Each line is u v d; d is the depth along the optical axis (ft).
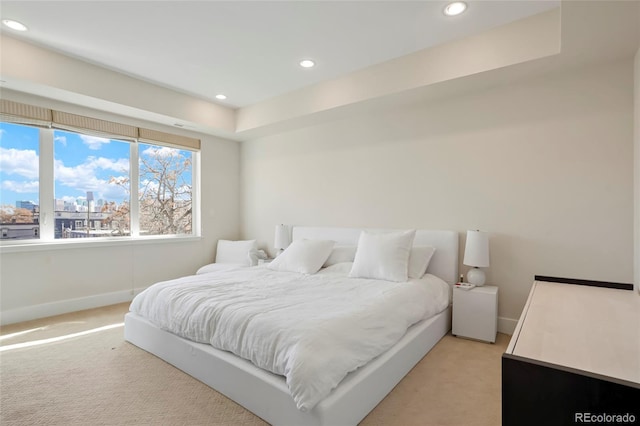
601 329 4.43
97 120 12.21
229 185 17.22
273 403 5.22
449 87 9.77
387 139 12.09
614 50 7.50
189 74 11.44
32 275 10.85
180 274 15.10
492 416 5.63
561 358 3.40
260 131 15.30
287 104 13.21
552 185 8.89
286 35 8.83
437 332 8.85
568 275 8.67
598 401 2.87
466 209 10.32
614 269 8.07
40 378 6.87
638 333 4.25
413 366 7.36
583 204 8.46
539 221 9.08
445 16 7.91
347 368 5.24
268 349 5.48
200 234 15.93
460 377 6.95
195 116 13.83
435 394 6.29
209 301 7.14
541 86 9.03
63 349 8.33
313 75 11.46
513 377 3.20
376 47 9.46
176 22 8.23
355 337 5.72
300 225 14.90
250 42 9.21
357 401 5.28
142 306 8.44
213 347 6.59
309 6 7.54
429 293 8.86
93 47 9.59
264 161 16.47
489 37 8.53
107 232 13.00
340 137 13.42
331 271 10.79
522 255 9.35
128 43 9.33
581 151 8.48
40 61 9.61
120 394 6.26
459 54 9.00
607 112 8.14
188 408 5.81
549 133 8.93
